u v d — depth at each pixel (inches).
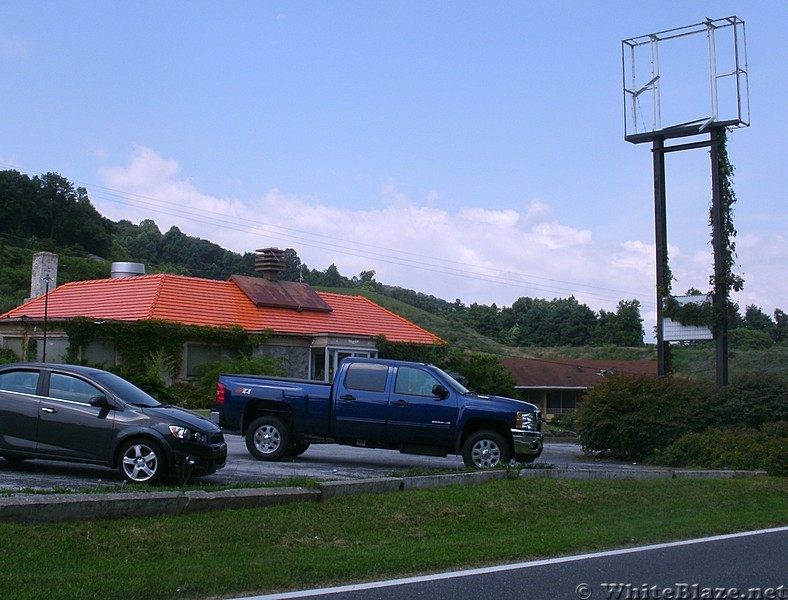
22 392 460.8
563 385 2028.8
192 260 4234.7
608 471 557.6
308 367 1312.7
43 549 286.2
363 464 613.9
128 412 445.7
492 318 3772.1
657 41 970.7
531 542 367.6
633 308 3405.5
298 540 345.1
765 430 737.0
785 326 2669.8
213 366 1149.1
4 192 3088.1
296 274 4276.6
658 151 962.1
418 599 269.0
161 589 261.3
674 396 808.3
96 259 3174.2
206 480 468.1
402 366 595.5
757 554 362.6
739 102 909.8
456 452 580.7
